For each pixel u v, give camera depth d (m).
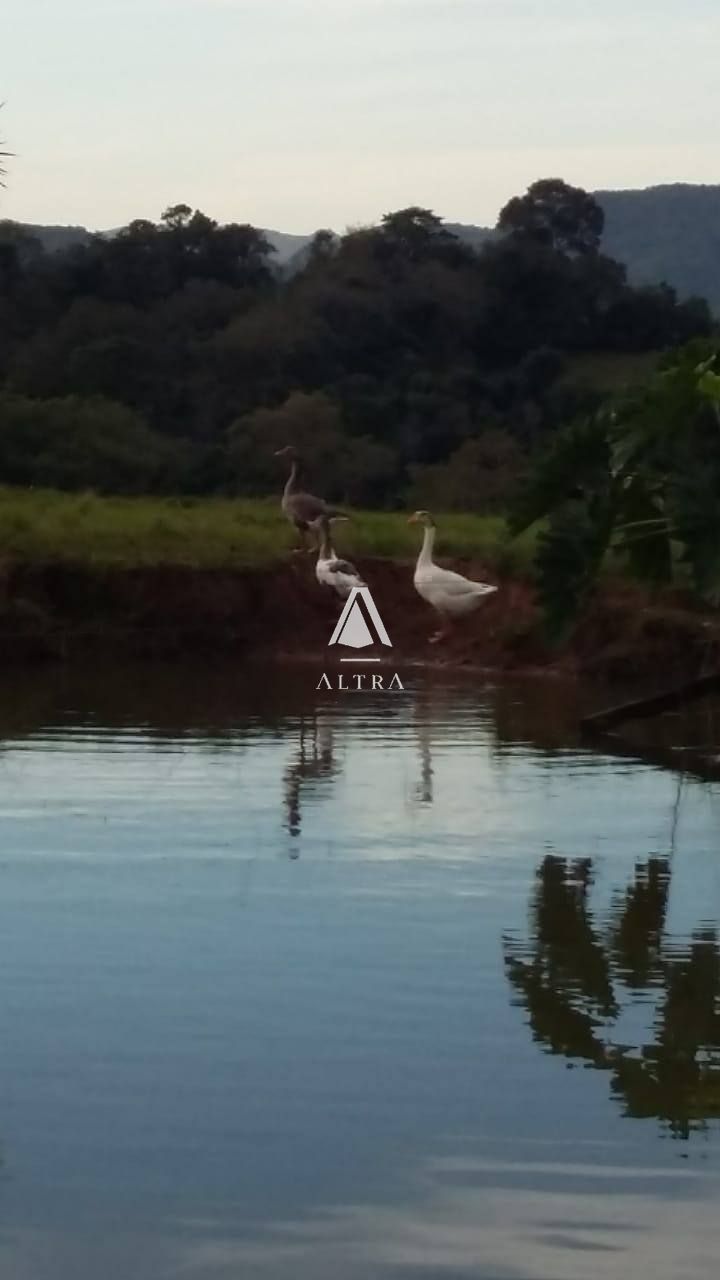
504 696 21.17
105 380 59.03
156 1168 7.21
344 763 15.87
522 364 64.00
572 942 10.20
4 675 22.80
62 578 26.03
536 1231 6.74
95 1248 6.59
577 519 16.69
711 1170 7.26
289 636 26.06
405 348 64.81
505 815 13.66
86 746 16.52
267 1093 7.94
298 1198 6.98
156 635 25.89
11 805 13.60
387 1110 7.77
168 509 32.66
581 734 17.78
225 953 9.86
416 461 55.66
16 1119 7.63
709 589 15.72
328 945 10.02
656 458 16.34
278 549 27.77
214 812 13.51
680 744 17.39
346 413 56.84
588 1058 8.41
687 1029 8.82
